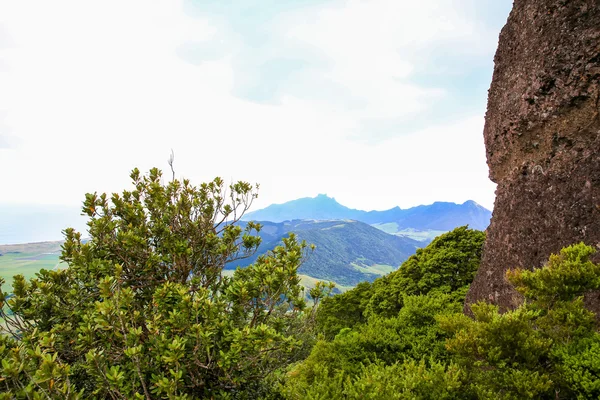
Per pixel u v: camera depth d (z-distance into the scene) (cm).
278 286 496
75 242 521
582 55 744
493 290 963
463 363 528
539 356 448
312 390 526
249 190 649
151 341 416
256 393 509
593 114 735
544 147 852
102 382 360
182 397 348
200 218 586
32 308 447
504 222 984
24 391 287
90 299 479
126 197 590
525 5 929
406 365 565
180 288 450
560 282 481
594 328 606
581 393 393
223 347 440
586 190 725
